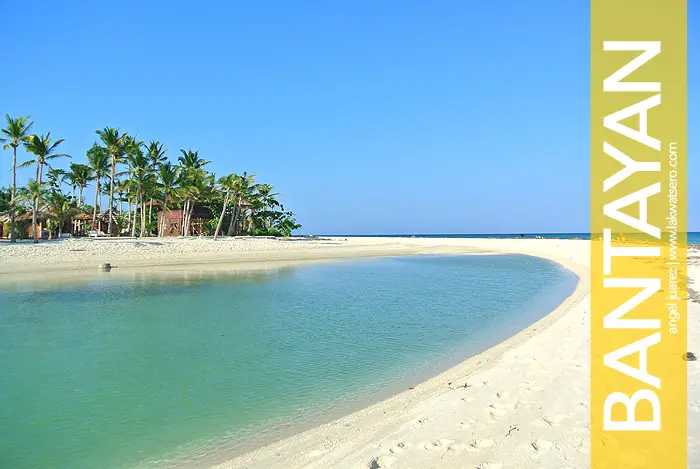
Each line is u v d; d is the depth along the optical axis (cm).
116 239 4509
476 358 916
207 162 6488
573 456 476
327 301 1736
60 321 1366
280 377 853
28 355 1008
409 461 486
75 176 6081
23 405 728
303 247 5156
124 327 1290
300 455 534
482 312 1487
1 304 1652
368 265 3434
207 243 4600
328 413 677
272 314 1480
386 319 1388
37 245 3509
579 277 2414
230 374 874
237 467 520
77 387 809
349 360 955
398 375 852
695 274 1961
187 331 1237
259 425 643
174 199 5894
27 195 4116
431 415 611
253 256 3962
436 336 1158
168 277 2517
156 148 5812
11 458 564
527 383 709
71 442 604
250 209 7406
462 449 505
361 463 488
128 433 626
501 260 3947
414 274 2792
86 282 2264
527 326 1243
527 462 468
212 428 637
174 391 783
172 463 544
